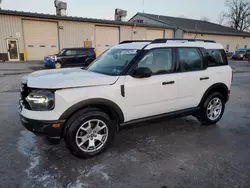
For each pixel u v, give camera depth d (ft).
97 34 73.31
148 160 9.21
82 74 9.99
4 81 28.66
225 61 13.93
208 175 8.17
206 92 12.74
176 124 13.82
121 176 8.04
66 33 66.90
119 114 9.71
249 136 12.00
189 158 9.44
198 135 12.05
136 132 12.37
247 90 25.89
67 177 7.91
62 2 71.72
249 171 8.49
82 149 9.11
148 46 10.62
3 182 7.55
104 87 9.08
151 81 10.30
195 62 12.26
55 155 9.51
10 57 59.11
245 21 167.43
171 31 94.63
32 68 45.29
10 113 15.06
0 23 55.72
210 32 101.50
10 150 9.84
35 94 8.23
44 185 7.43
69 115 8.59
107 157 9.43
